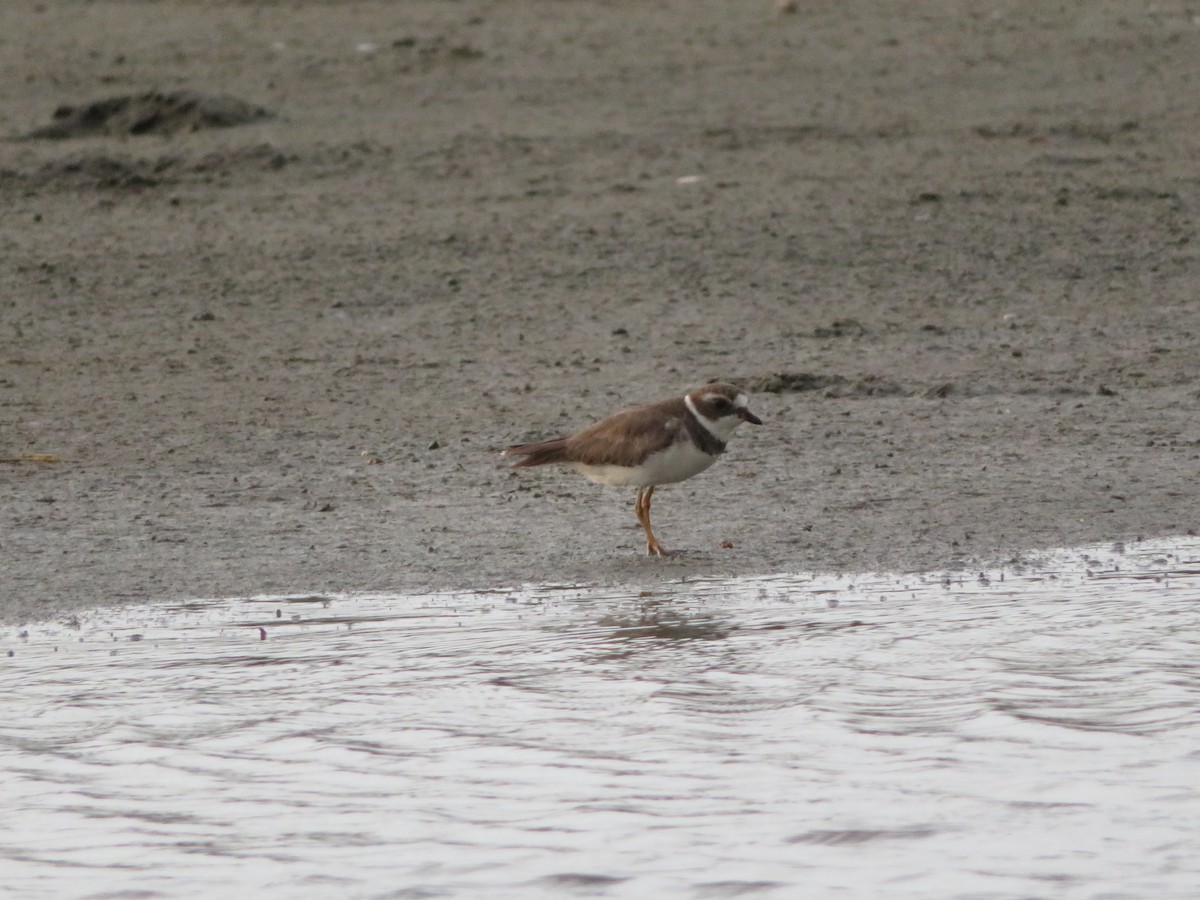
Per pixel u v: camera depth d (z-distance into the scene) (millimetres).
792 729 11438
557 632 13414
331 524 16328
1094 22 42625
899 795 10406
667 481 15078
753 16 44531
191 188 31062
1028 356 22391
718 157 32844
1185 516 16297
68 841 10055
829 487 17375
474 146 33625
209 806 10484
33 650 13180
